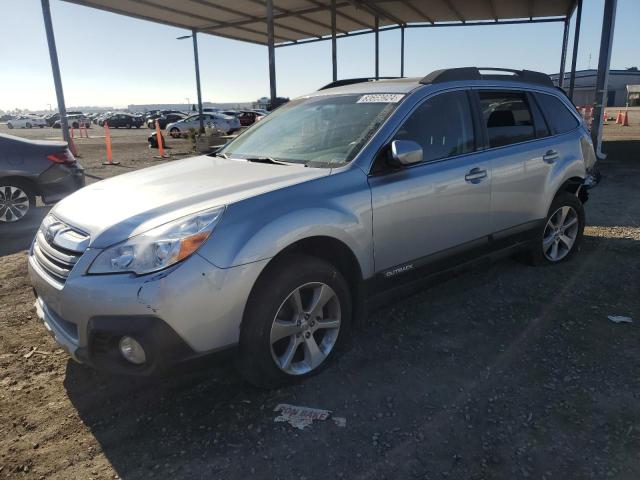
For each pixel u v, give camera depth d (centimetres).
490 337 357
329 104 400
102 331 245
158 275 241
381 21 1584
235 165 358
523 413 271
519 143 429
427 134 361
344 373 314
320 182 301
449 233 370
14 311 417
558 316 388
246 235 261
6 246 625
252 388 300
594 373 308
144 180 335
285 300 279
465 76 402
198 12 1317
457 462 236
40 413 283
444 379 305
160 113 4597
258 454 245
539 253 479
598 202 793
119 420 275
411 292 359
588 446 245
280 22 1489
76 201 316
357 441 252
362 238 311
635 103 6788
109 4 1202
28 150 729
